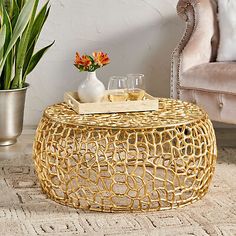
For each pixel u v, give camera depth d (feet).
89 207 8.37
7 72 11.22
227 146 11.58
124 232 7.69
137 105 8.84
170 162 8.35
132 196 8.68
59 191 9.01
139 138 11.57
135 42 12.83
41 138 8.91
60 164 8.52
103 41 12.75
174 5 12.73
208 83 10.62
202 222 7.98
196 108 9.16
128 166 10.21
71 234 7.64
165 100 9.65
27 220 8.05
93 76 9.06
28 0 10.78
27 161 10.50
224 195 8.91
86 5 12.55
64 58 12.71
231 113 10.50
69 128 8.40
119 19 12.70
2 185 9.32
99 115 8.71
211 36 11.51
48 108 9.16
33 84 12.72
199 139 8.62
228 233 7.65
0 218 8.12
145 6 12.71
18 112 11.50
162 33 12.84
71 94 9.44
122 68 12.91
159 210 8.36
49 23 12.52
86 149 8.33
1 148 11.43
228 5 11.51
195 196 8.68
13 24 11.21
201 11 11.44
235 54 11.41
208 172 8.82
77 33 12.64
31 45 11.37
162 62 12.94
